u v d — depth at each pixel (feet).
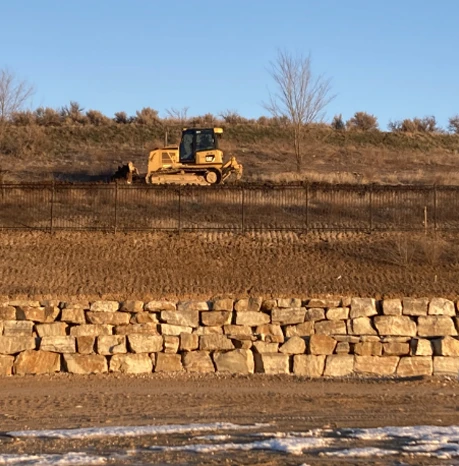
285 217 104.22
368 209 107.14
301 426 41.27
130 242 92.48
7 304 66.49
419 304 66.59
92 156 183.52
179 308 66.69
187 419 43.60
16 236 93.66
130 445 36.35
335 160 180.55
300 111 166.20
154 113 235.20
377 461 33.04
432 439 37.32
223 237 95.14
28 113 220.43
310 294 73.20
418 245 90.33
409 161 182.19
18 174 156.35
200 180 132.57
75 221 100.42
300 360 64.85
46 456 33.88
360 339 65.41
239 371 64.80
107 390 56.70
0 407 48.55
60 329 65.67
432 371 64.44
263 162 174.81
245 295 72.90
